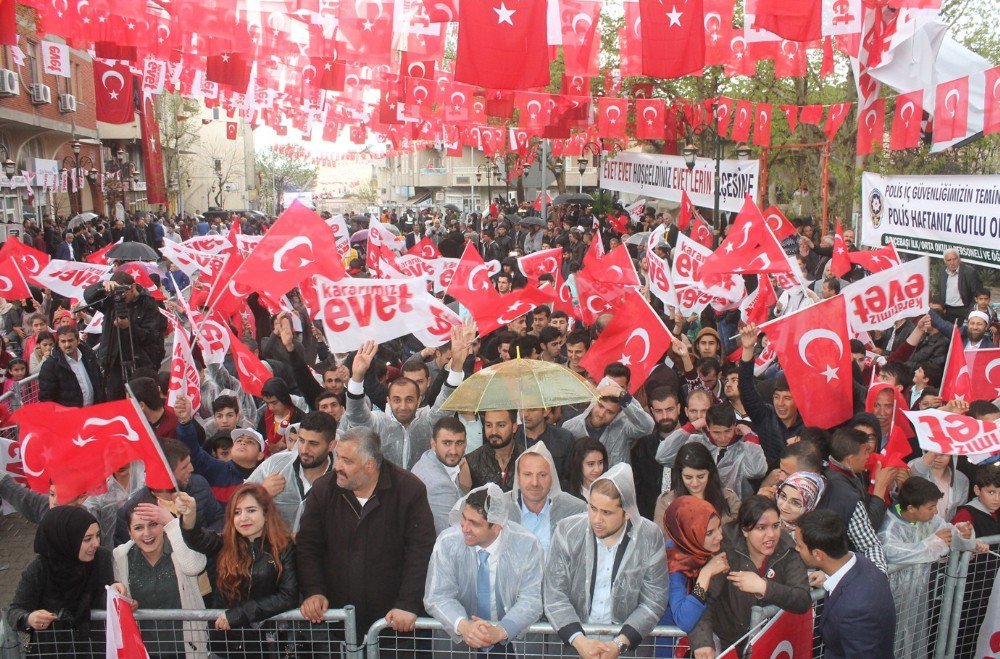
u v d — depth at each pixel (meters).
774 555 4.57
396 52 11.19
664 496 5.28
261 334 11.98
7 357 11.38
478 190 62.84
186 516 4.66
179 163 46.84
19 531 8.43
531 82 7.17
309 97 11.10
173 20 7.61
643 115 13.75
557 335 8.68
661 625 4.62
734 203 15.87
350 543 4.81
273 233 6.91
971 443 5.68
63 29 7.45
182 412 6.35
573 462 5.64
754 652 4.34
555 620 4.41
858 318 8.05
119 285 10.00
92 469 5.01
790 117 14.04
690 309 9.64
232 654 4.64
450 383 6.45
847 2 7.93
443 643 4.68
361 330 6.71
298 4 7.46
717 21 8.05
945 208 11.37
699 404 6.24
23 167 28.23
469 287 8.68
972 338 10.09
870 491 6.04
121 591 4.38
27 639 4.51
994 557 5.35
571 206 28.77
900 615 5.14
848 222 21.30
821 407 6.55
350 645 4.48
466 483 5.73
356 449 4.73
